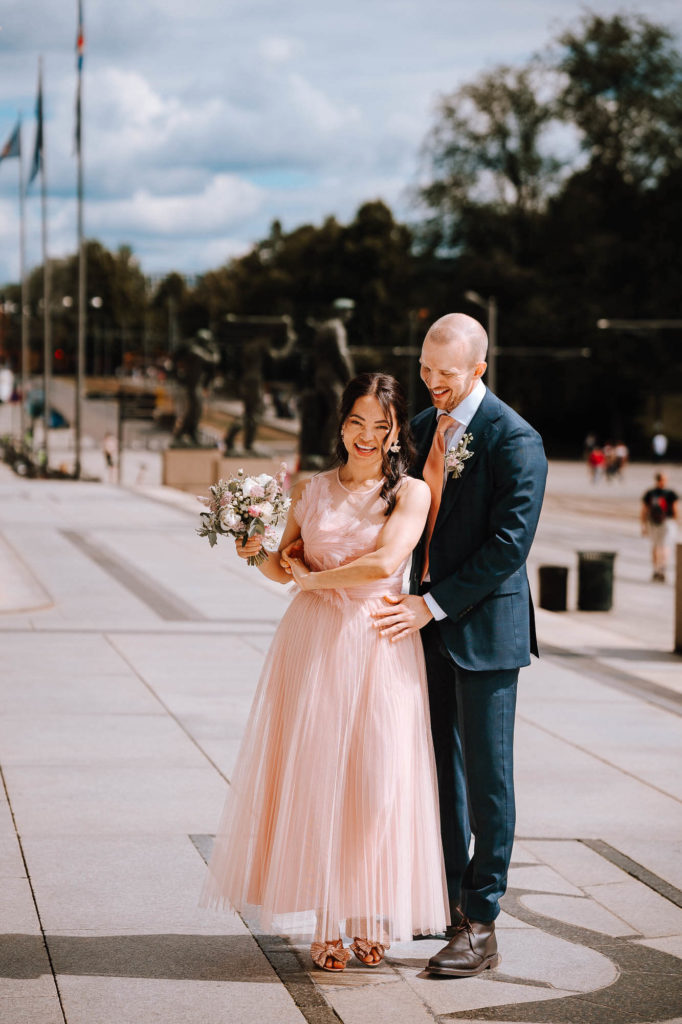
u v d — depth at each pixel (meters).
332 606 3.94
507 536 3.87
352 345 92.38
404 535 3.91
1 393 44.41
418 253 71.00
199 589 13.76
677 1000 3.80
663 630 15.51
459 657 3.94
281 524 4.05
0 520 21.95
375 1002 3.72
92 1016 3.54
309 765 3.82
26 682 8.34
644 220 68.88
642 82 67.19
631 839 5.39
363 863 3.80
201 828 5.28
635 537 29.91
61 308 161.25
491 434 3.98
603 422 75.56
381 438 3.95
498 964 4.05
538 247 69.25
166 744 6.71
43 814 5.42
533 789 6.14
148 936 4.15
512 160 68.44
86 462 61.31
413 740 3.92
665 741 7.21
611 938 4.32
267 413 99.19
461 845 4.25
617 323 65.81
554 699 8.44
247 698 7.98
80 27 36.84
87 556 16.84
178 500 28.31
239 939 4.16
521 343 67.44
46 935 4.12
